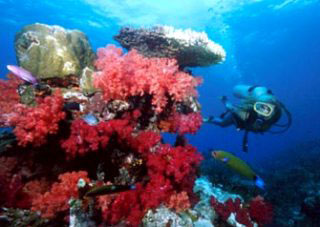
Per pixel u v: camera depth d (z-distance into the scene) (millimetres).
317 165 14656
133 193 3617
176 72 4215
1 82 4359
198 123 4395
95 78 3982
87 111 4246
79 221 3283
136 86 3918
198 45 5285
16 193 3787
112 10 25750
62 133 4098
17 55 4770
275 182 12820
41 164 4227
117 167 4129
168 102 4418
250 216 5414
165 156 4039
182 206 3988
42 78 4418
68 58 4613
